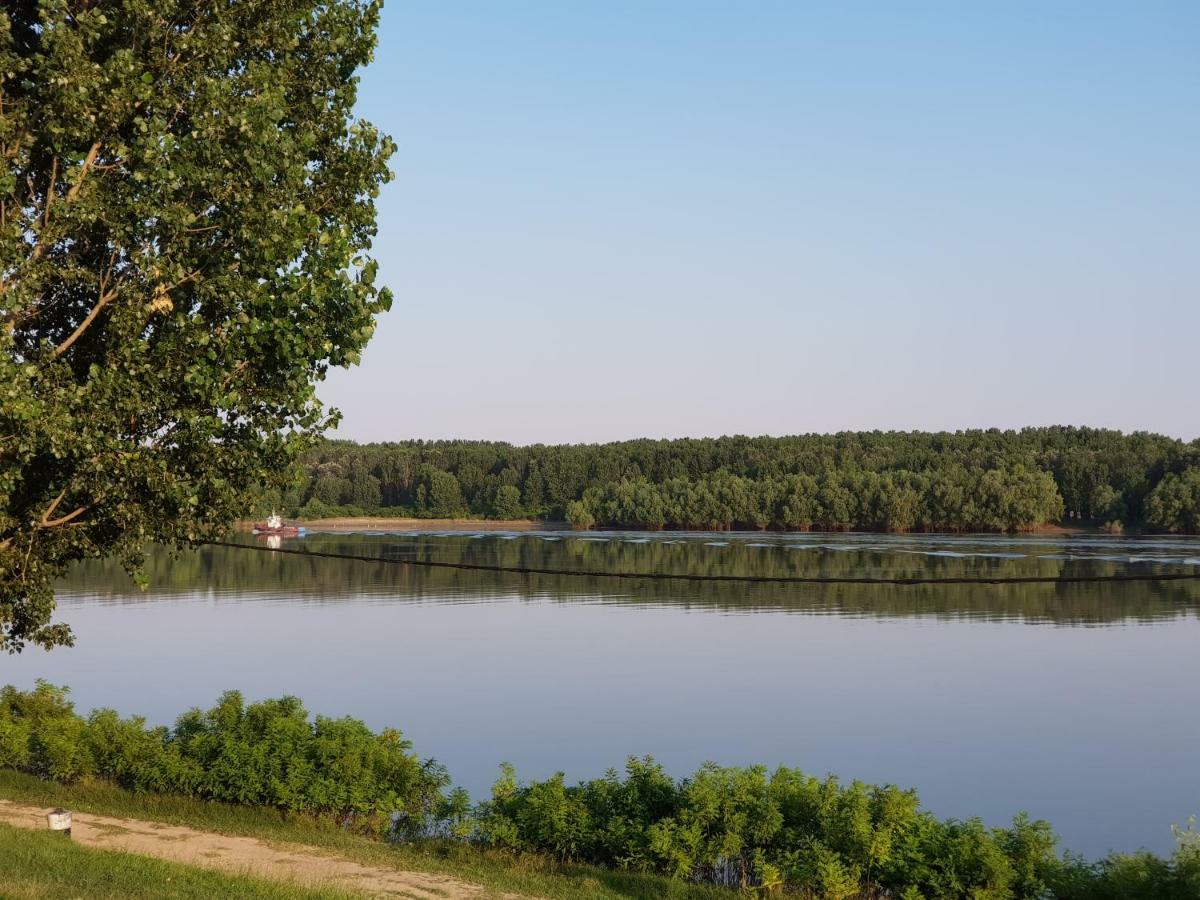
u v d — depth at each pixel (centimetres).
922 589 8925
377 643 5891
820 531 18838
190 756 2409
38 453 1539
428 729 3753
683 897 1866
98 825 2112
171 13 1563
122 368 1560
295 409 1673
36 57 1455
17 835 1791
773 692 4500
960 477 17388
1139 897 1655
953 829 1894
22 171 1582
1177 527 15962
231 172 1557
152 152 1470
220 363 1576
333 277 1612
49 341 1545
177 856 1909
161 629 6391
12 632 1872
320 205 1755
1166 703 4297
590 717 3991
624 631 6438
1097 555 11488
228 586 9138
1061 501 16838
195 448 1634
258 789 2281
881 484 17838
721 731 3772
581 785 2209
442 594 8644
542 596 8544
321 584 9425
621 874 1986
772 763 3325
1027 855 1788
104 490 1584
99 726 2552
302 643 5866
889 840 1845
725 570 10219
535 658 5394
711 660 5344
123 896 1437
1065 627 6581
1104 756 3466
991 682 4747
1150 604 7838
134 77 1521
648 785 2133
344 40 1745
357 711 4053
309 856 1989
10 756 2548
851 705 4241
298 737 2367
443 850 2145
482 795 2864
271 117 1567
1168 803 2958
